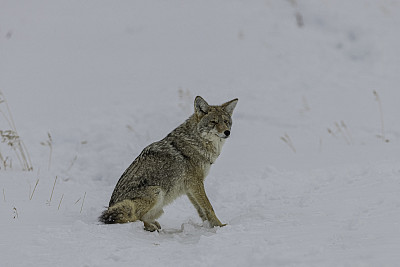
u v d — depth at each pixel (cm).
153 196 1038
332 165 1408
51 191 1241
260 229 848
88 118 1969
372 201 935
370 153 1506
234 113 2045
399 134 1738
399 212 826
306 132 1834
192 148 1089
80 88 2334
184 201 1302
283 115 2000
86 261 724
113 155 1655
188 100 2145
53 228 890
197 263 686
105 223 973
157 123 1925
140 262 723
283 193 1205
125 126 1898
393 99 2114
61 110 2064
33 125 1880
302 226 832
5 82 2344
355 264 602
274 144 1723
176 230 1030
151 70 2548
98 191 1334
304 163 1475
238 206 1180
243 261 671
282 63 2558
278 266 639
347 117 1947
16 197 1141
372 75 2438
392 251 635
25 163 1505
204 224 1066
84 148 1725
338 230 773
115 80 2438
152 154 1072
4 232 865
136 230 953
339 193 1052
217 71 2491
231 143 1766
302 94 2219
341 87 2291
